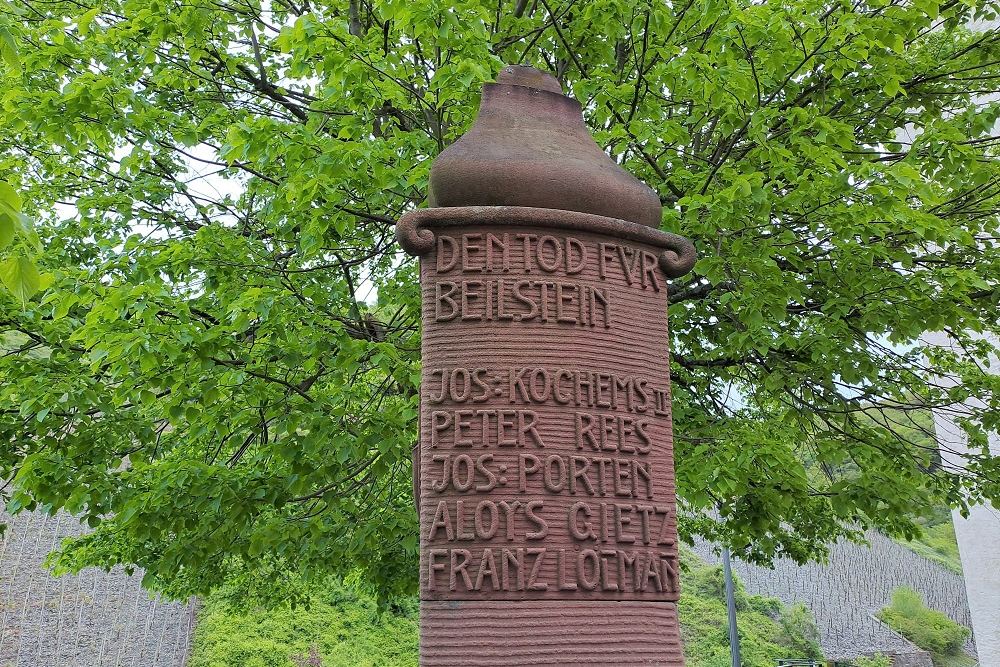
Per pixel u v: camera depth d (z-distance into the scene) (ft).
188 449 24.41
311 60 17.90
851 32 17.48
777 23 16.84
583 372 9.18
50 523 57.98
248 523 22.04
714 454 19.27
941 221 16.70
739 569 95.76
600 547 8.66
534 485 8.66
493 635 8.11
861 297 20.35
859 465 22.93
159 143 21.97
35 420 20.15
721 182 19.56
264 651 63.77
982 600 29.99
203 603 69.00
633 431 9.25
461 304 9.17
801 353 22.63
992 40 22.12
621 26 19.30
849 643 80.12
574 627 8.32
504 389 8.94
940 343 34.76
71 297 17.62
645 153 18.86
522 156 9.78
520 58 21.91
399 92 17.60
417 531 22.31
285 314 18.49
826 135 18.19
